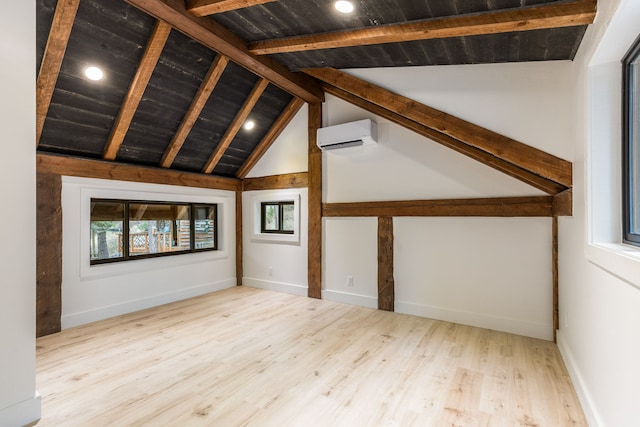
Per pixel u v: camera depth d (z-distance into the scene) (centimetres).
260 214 575
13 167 196
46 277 353
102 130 376
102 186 402
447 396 238
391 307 430
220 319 402
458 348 318
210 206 553
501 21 235
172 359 296
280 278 537
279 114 514
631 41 188
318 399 235
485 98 318
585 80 222
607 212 212
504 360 292
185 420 212
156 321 395
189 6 271
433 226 402
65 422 208
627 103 202
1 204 191
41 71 286
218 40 309
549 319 338
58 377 264
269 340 338
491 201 367
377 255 441
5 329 191
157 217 480
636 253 162
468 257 381
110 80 332
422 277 410
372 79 380
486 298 370
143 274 446
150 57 322
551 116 289
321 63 384
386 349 316
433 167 401
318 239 488
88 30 287
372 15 263
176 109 402
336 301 475
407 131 417
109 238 424
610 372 177
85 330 365
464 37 273
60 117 337
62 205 367
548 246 339
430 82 346
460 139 329
